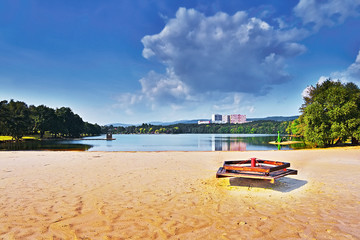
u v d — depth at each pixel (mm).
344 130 29953
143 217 5047
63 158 16328
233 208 5590
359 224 4531
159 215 5160
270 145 56906
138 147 48875
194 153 20359
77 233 4270
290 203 5938
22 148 45094
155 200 6293
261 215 5098
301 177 9227
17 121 79375
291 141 70125
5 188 7676
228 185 7973
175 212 5344
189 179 9039
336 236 4031
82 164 13289
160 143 71688
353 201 6020
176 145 58125
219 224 4621
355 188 7387
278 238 3986
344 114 30422
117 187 7781
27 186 7949
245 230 4320
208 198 6441
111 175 9922
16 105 97938
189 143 70250
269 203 5957
